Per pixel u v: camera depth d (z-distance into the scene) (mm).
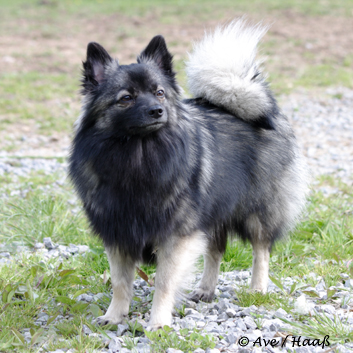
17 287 6699
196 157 6559
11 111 19672
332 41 30141
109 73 6379
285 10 36438
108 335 5824
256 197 7504
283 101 21906
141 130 5949
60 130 17938
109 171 6133
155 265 6762
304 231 9109
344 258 8258
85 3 41406
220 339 5762
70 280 7094
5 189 11641
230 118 7516
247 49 7789
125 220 6176
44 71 25203
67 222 9750
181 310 6598
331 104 21422
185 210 6285
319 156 15312
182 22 34219
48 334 5781
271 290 7297
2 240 9078
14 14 37094
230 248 8562
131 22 34844
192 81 7762
